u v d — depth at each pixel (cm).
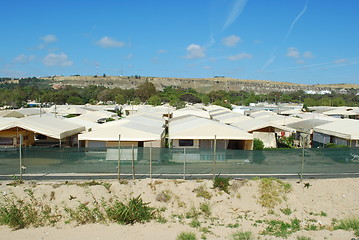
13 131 2567
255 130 3203
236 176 1667
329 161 1809
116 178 1614
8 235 1179
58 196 1401
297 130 3391
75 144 3019
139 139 2331
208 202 1432
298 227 1285
